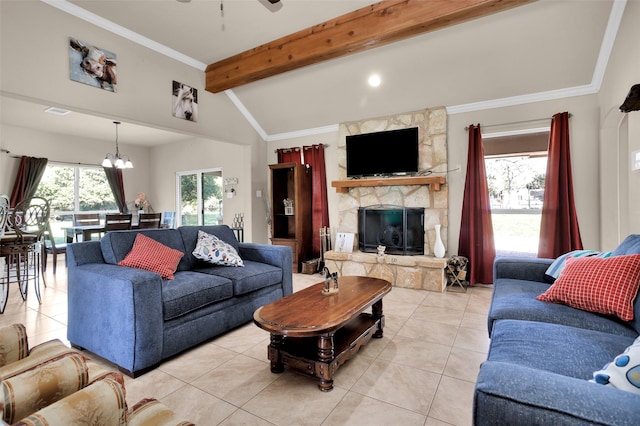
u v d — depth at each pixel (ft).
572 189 11.93
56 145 21.68
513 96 12.88
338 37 10.98
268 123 18.29
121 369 7.09
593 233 11.85
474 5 8.91
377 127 15.62
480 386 2.76
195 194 24.54
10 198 19.65
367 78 13.97
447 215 14.26
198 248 10.12
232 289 8.93
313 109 16.46
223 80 14.16
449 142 14.26
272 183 17.84
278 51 12.34
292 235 18.70
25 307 11.18
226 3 10.17
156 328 7.04
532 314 5.85
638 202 8.73
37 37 9.63
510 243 15.19
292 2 10.17
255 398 5.99
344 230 16.57
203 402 5.88
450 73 12.76
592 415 2.32
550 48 11.02
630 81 8.79
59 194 22.11
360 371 6.89
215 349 8.09
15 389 2.83
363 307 7.08
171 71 13.48
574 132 12.07
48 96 9.86
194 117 14.55
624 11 9.14
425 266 13.24
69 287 8.16
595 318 5.54
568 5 9.73
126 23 11.27
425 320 9.84
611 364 3.20
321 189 17.49
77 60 10.52
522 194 14.70
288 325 6.06
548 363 4.09
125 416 3.05
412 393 6.08
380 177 15.60
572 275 6.26
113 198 25.08
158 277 7.15
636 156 8.72
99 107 11.10
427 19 9.53
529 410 2.50
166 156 25.90
